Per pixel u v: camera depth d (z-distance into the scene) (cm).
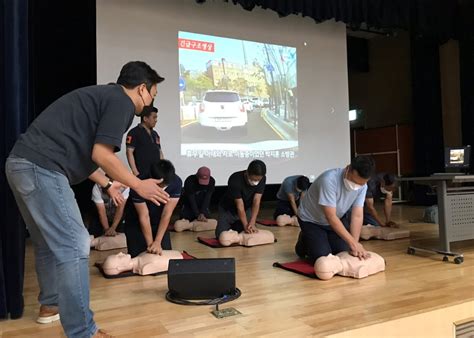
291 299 195
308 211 268
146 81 150
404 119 800
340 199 244
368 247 326
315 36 609
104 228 353
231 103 539
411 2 568
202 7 525
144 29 486
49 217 133
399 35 804
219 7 537
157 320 171
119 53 471
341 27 630
